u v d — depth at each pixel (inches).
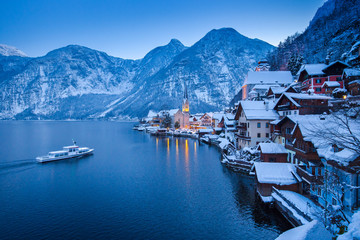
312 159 1272.1
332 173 972.6
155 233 1183.6
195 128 6673.2
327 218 808.9
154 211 1422.2
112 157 3174.2
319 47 6599.4
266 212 1344.7
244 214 1344.7
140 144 4505.4
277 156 1791.3
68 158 3112.7
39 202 1585.9
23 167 2625.5
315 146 1149.7
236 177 2053.4
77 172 2381.9
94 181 2054.6
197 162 2721.5
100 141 5059.1
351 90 2281.0
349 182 968.3
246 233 1160.2
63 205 1533.0
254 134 2479.1
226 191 1713.8
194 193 1695.4
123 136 6250.0
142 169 2453.2
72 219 1337.4
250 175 2038.6
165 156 3164.4
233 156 2474.2
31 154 3390.7
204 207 1457.9
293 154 1684.3
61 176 2236.7
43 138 5659.5
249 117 2444.6
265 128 2479.1
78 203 1562.5
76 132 7677.2
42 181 2073.1
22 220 1328.7
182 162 2743.6
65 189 1850.4
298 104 2000.5
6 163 2810.0
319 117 1582.2
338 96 2458.2
